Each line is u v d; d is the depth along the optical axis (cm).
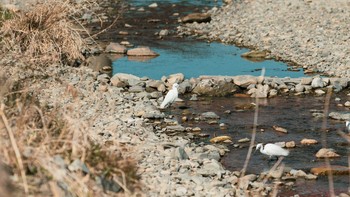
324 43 4197
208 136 2650
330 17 4756
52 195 1299
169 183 1908
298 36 4409
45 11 3478
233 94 3300
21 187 1283
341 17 4738
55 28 3512
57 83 2656
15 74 1927
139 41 4503
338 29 4459
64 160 1410
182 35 4731
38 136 1477
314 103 3130
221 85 3319
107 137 2269
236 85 3356
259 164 2323
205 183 1995
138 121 2722
